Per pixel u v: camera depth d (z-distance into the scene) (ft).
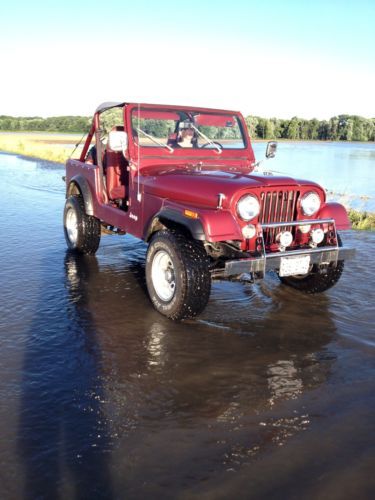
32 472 7.72
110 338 12.81
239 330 13.57
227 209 13.04
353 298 16.31
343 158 100.94
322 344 12.80
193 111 17.78
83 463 7.95
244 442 8.58
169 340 12.78
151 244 14.26
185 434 8.79
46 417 9.21
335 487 7.49
